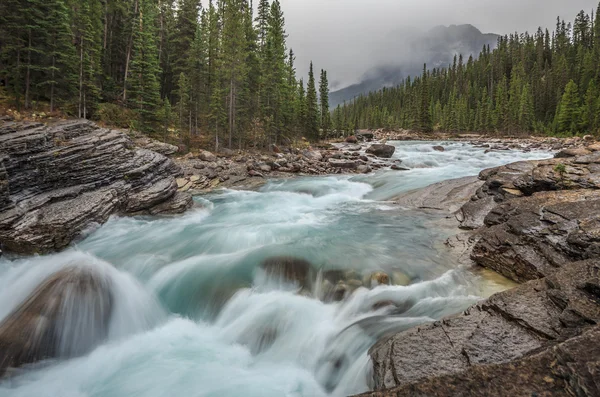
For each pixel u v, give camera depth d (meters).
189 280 10.19
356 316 8.14
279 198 23.39
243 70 41.69
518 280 8.57
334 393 6.33
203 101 43.94
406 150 53.53
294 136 56.16
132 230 15.27
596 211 8.28
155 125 37.31
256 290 9.50
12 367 6.55
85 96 32.09
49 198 14.23
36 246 11.48
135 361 7.36
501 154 44.19
